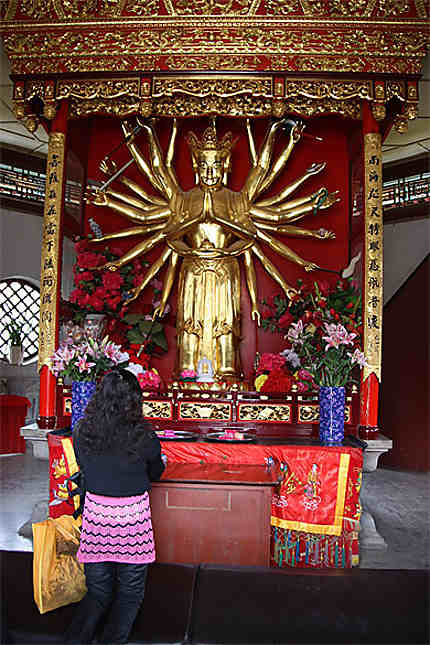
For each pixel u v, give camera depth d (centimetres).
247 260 727
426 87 793
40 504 634
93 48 641
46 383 623
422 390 975
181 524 460
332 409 552
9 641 306
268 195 761
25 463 952
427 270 979
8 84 793
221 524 458
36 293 1170
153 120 716
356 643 298
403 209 1027
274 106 645
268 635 304
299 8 625
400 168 1032
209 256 698
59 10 637
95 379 568
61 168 652
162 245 762
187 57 635
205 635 303
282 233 708
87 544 337
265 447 530
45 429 616
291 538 525
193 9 627
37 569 330
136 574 333
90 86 647
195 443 536
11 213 1074
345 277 736
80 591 344
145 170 715
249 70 632
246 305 764
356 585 351
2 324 1131
